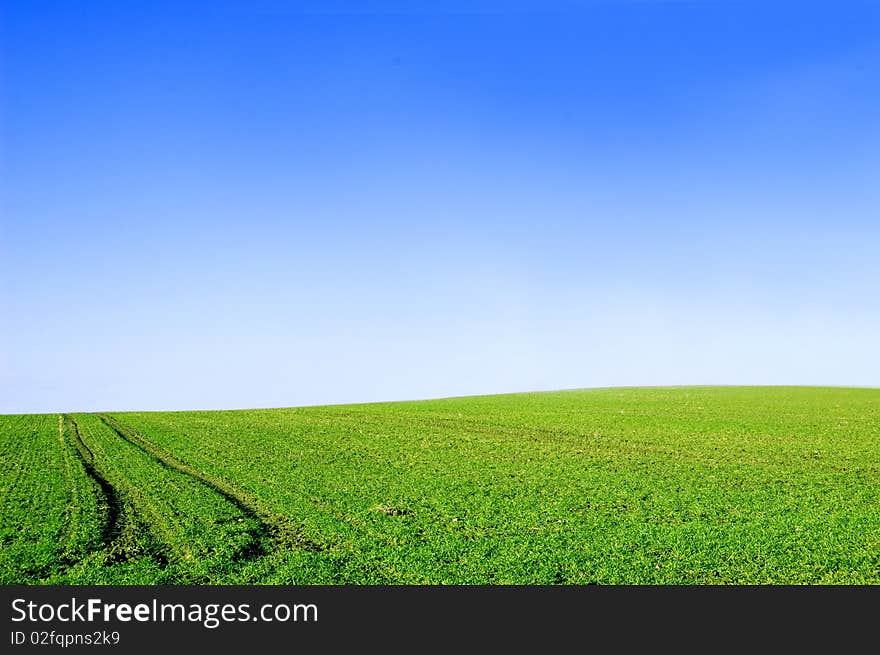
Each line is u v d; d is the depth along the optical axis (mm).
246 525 29188
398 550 25609
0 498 34656
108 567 24141
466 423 68312
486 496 34938
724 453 48562
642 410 75625
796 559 24219
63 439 57969
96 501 33594
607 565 23766
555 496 34875
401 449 52219
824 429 58906
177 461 46875
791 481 38594
